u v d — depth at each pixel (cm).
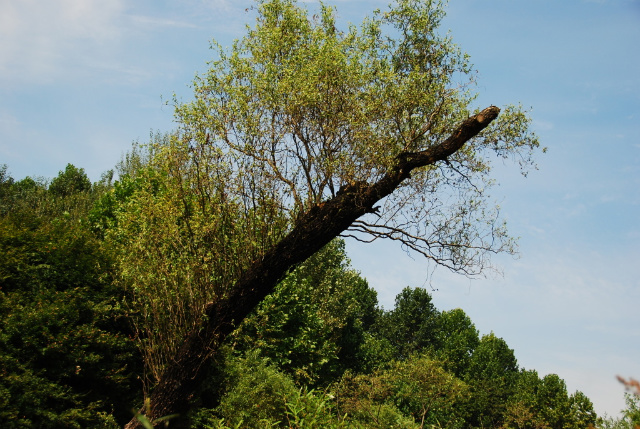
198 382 894
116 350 1188
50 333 1034
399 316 5694
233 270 956
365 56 896
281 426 1147
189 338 908
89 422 1034
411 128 846
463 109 841
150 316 1179
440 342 5812
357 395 1293
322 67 865
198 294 974
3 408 905
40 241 1228
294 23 964
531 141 840
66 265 1205
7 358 960
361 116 831
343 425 867
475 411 4162
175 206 1063
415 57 889
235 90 898
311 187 888
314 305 2111
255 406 1138
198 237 991
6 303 1054
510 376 5175
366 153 828
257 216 945
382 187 830
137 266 1097
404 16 890
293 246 870
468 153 863
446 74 862
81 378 1098
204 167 944
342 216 847
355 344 3180
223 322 894
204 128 914
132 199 1346
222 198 959
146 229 1106
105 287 1235
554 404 4031
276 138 902
